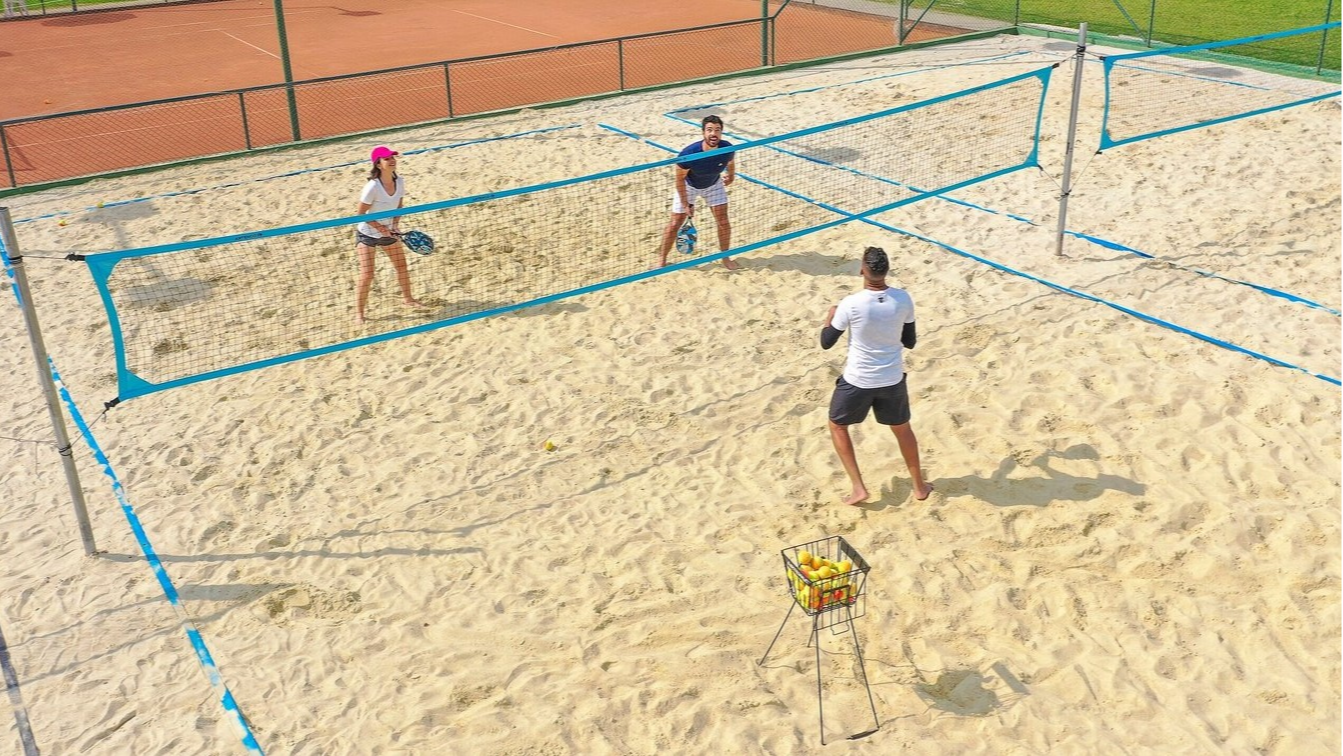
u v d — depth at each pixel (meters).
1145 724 5.66
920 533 7.21
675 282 11.15
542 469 8.21
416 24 30.77
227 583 7.10
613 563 7.14
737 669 6.18
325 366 9.87
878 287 6.99
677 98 18.56
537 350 9.98
